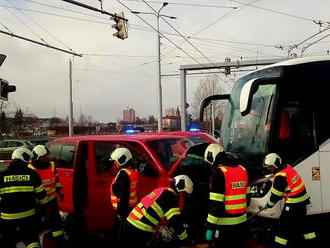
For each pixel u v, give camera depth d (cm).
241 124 782
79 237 759
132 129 1023
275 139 696
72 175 762
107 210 724
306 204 635
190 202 638
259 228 688
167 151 741
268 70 757
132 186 610
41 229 709
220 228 522
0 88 1141
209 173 683
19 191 596
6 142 2708
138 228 496
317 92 730
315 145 714
